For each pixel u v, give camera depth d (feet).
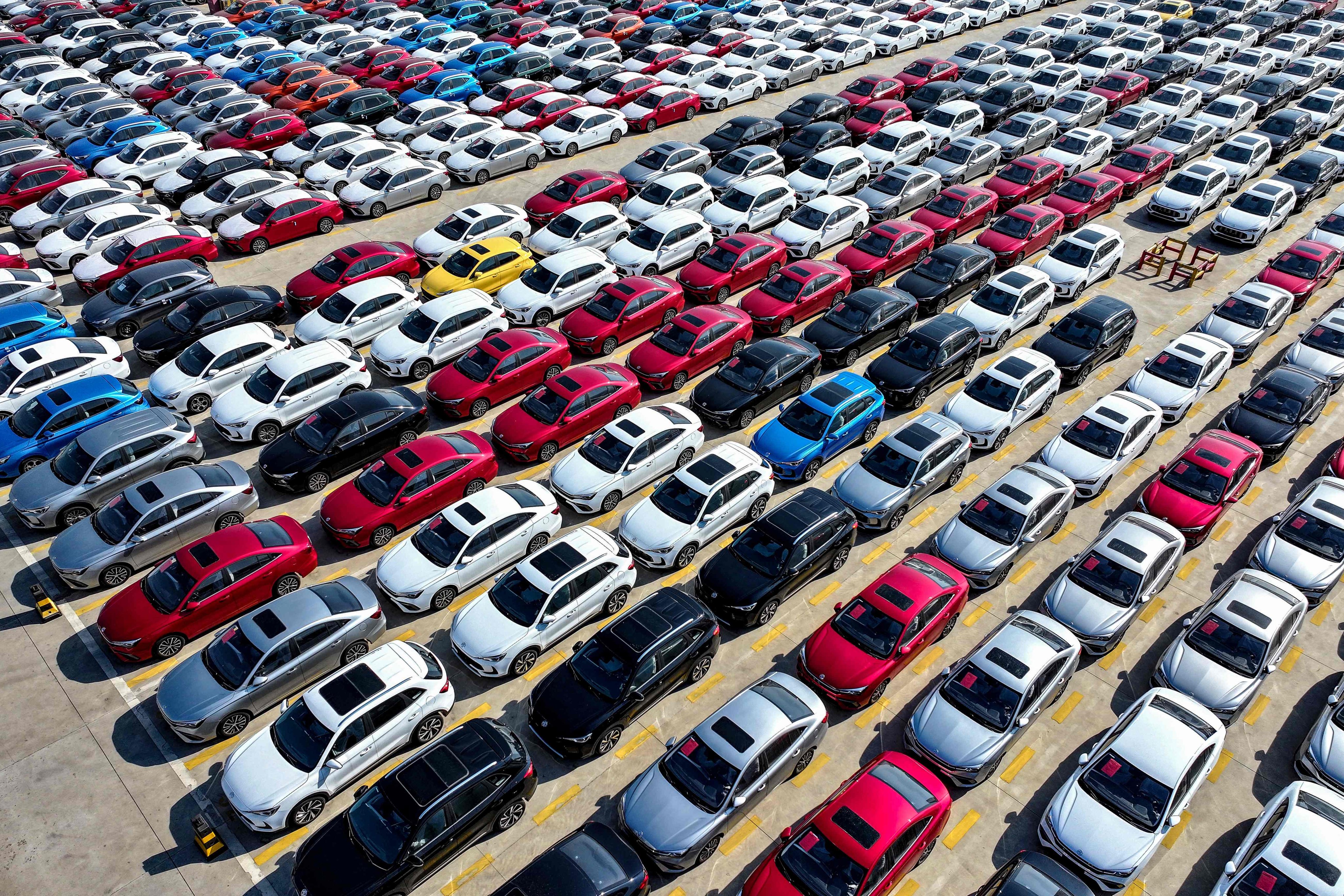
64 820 40.60
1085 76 126.41
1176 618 52.80
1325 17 157.17
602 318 73.51
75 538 52.49
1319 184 101.09
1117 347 74.38
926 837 38.34
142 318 74.84
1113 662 49.98
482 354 67.36
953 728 42.86
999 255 84.99
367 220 95.35
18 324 70.64
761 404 66.33
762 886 36.58
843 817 37.58
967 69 123.85
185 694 43.75
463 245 83.30
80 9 159.84
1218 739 42.04
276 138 108.37
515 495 54.95
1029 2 165.27
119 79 128.06
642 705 44.34
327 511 55.16
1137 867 37.78
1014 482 56.34
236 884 38.37
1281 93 120.47
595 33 138.62
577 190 91.45
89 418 61.98
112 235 85.05
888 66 140.67
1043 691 44.37
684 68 126.00
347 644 47.16
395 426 62.03
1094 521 59.98
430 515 57.26
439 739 39.96
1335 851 36.76
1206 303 84.58
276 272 84.69
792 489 61.67
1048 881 36.06
